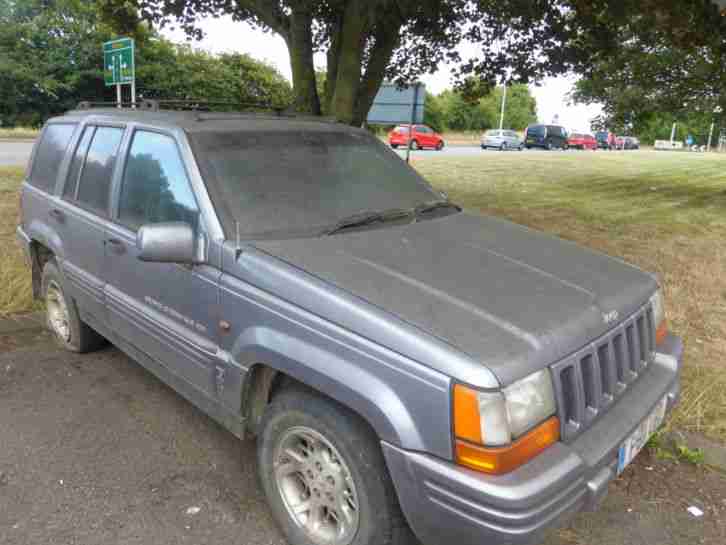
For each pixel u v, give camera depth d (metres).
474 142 51.34
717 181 21.11
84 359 4.37
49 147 4.53
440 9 9.08
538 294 2.56
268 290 2.54
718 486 3.16
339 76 8.06
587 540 2.75
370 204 3.35
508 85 10.50
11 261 5.93
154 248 2.69
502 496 1.94
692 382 4.16
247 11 9.78
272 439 2.61
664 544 2.74
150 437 3.42
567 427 2.24
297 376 2.40
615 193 15.67
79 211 3.87
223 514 2.83
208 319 2.85
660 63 16.09
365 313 2.25
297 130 3.57
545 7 8.77
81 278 3.87
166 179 3.16
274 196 3.07
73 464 3.15
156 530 2.71
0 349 4.47
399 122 11.41
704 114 17.11
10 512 2.78
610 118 18.73
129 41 11.51
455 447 2.02
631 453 2.48
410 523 2.16
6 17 31.91
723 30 8.33
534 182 17.31
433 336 2.13
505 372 2.04
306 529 2.54
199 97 35.25
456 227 3.38
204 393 2.98
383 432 2.13
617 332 2.57
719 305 6.01
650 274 3.20
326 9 8.94
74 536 2.64
